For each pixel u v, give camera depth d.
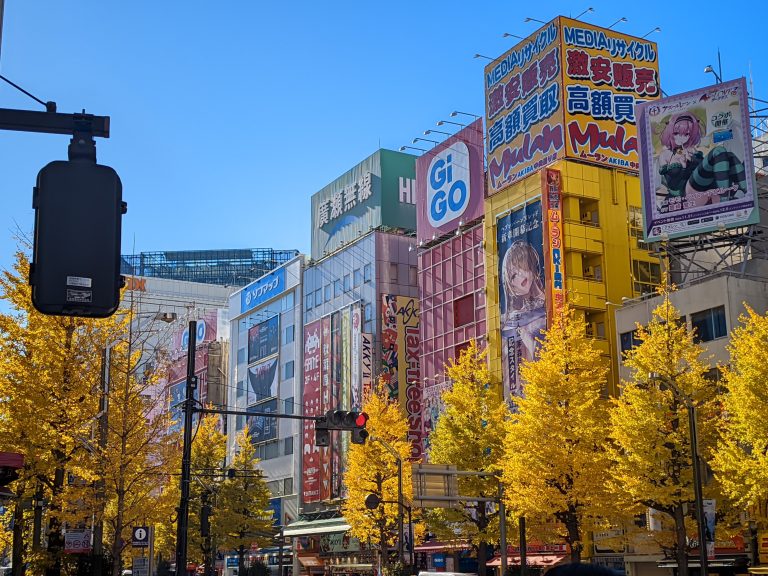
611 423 36.81
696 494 28.45
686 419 32.50
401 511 44.31
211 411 26.06
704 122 46.75
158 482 32.69
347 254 81.44
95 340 28.08
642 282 56.84
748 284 41.75
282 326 91.56
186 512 26.39
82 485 28.64
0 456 17.55
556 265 54.19
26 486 27.92
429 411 68.19
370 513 49.66
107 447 28.91
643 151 48.03
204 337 112.19
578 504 36.12
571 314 39.19
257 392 94.88
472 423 44.75
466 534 46.19
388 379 73.38
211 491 60.22
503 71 62.59
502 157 61.50
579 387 36.69
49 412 26.22
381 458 49.66
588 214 57.56
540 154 58.25
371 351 74.81
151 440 31.89
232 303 103.44
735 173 45.66
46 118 4.13
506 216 60.22
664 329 34.12
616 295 55.59
